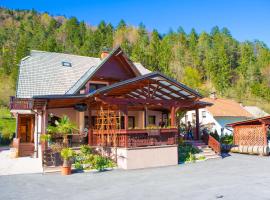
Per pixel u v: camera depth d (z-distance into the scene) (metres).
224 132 42.19
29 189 12.41
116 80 26.28
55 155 17.33
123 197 11.13
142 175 15.79
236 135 30.16
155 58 84.06
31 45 82.00
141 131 18.67
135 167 18.08
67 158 15.90
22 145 23.69
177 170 17.56
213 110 43.16
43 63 27.22
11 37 96.69
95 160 17.81
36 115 22.94
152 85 20.62
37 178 14.75
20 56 71.69
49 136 17.42
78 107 21.92
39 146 21.36
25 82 24.39
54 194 11.58
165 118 29.73
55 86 25.14
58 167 16.89
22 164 18.84
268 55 95.88
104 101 18.22
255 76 87.19
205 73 92.38
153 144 19.16
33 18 129.88
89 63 29.81
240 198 10.91
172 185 13.23
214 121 42.12
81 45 95.94
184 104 21.09
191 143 25.17
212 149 25.12
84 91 23.83
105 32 110.12
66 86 25.55
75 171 16.56
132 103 18.89
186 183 13.66
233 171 17.28
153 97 22.38
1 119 46.03
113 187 12.81
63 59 28.91
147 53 84.38
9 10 131.62
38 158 21.39
